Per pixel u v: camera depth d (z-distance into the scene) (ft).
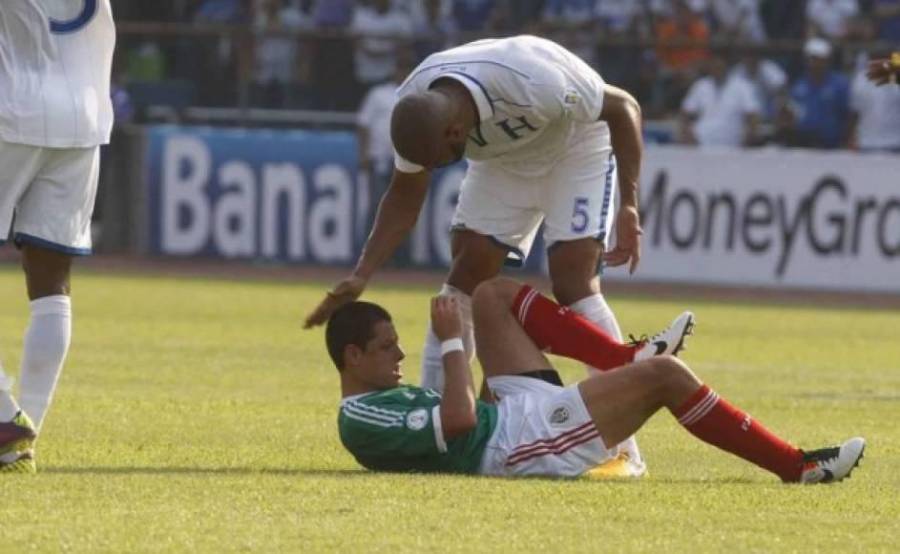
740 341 182.29
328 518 70.59
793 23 290.56
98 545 64.69
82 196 86.43
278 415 112.88
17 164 84.12
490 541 66.85
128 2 293.02
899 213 248.32
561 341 85.81
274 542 65.87
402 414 82.48
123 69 276.82
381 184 264.72
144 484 78.33
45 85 84.23
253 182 269.44
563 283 93.81
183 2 295.07
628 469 86.38
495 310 85.56
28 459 81.66
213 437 100.73
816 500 78.18
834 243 250.78
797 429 112.47
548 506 74.18
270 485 78.69
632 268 89.40
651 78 267.80
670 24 282.56
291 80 276.21
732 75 265.95
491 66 86.69
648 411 82.43
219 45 276.82
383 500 74.79
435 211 262.67
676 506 75.36
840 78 263.49
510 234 96.02
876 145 261.65
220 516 70.69
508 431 82.33
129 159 273.33
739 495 78.89
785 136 263.90
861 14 288.51
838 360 164.86
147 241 273.54
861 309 231.30
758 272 253.44
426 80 87.10
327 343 85.05
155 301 211.61
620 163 90.07
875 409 124.77
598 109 89.25
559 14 289.94
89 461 88.43
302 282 247.50
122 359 147.74
